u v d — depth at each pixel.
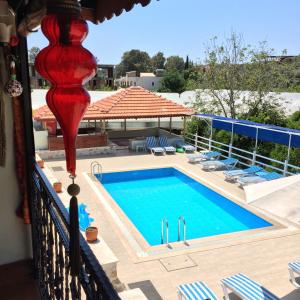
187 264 8.11
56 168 16.62
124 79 74.62
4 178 4.51
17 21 3.60
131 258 8.35
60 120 1.57
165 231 11.33
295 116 23.11
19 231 4.70
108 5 3.02
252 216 11.73
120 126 27.16
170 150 20.34
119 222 10.48
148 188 15.89
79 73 1.49
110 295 1.45
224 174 15.80
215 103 26.98
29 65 4.23
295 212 5.91
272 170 18.38
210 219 12.40
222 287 6.68
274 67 25.61
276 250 8.88
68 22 1.46
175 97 31.23
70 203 1.65
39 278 4.10
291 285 7.25
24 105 4.17
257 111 25.44
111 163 18.19
